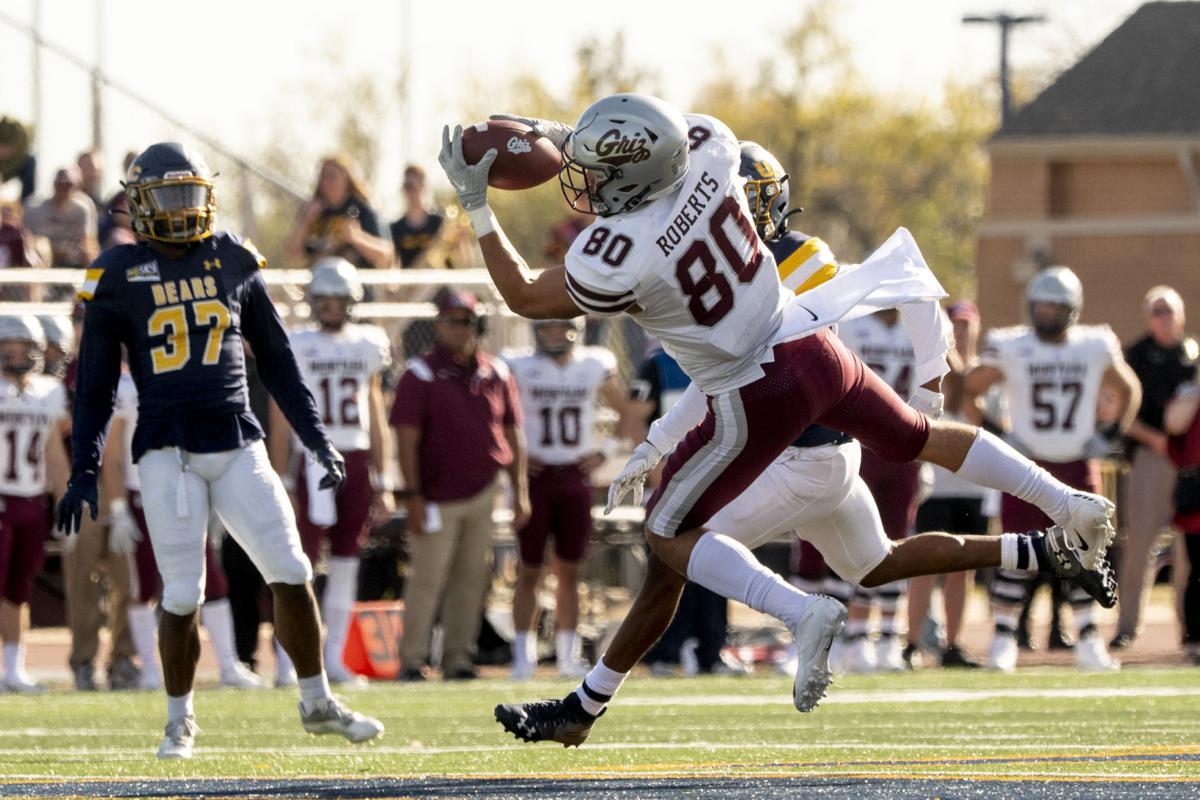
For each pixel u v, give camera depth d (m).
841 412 17.30
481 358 36.22
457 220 48.44
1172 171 100.81
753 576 16.44
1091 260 101.19
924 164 171.12
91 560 34.66
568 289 16.53
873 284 17.47
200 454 19.34
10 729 24.95
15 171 55.03
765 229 19.11
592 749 20.62
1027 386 35.50
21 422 34.28
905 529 34.19
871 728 23.59
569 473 37.00
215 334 19.36
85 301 19.27
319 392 35.00
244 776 17.83
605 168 16.14
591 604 46.75
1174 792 14.71
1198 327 99.50
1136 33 106.69
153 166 19.12
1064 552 17.95
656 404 35.59
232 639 34.31
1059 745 20.44
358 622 37.00
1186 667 36.03
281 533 19.52
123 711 27.81
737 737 22.44
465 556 36.25
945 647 38.00
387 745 21.80
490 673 39.53
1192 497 37.50
